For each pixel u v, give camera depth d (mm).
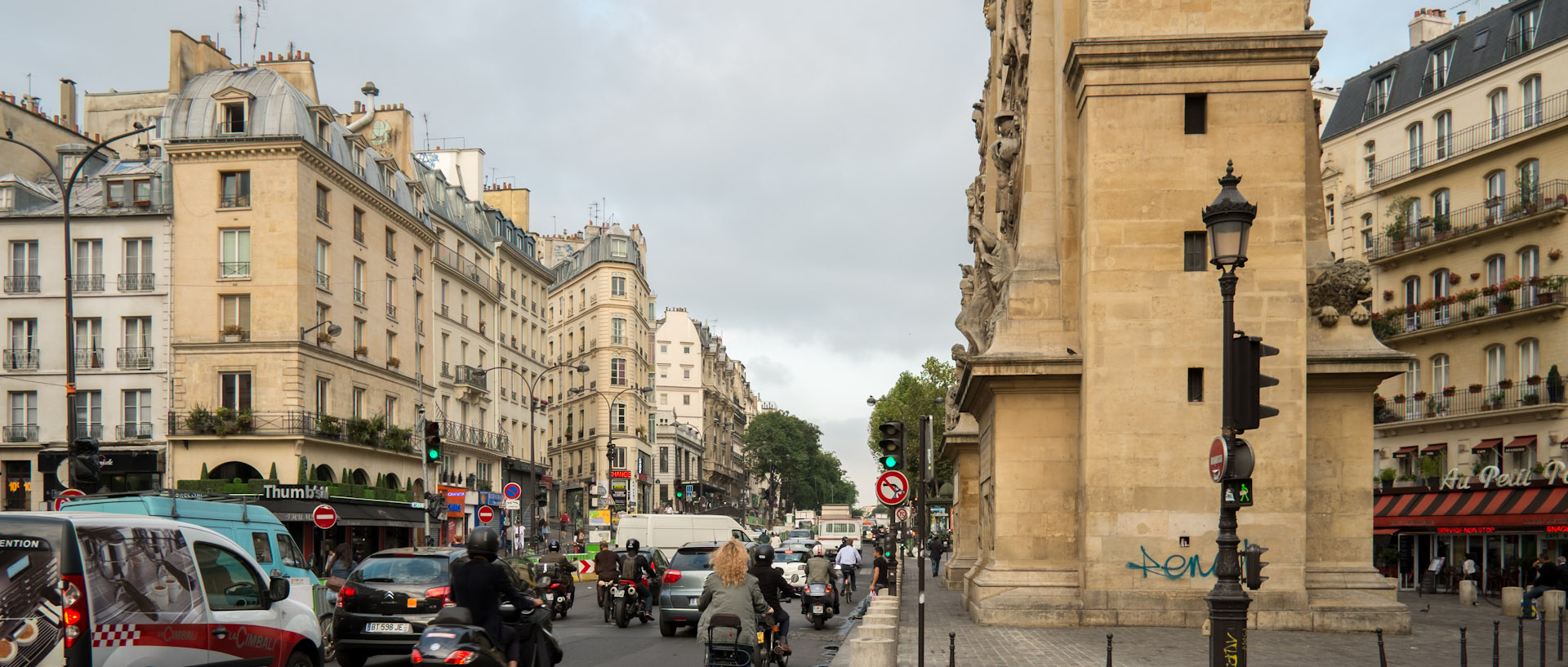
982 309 30188
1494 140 44156
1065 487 24516
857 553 39188
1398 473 48281
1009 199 28281
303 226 50000
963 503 39062
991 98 37938
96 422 49250
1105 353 23359
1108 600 23125
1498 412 42250
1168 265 23375
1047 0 26562
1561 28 41750
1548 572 28422
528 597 11547
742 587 13180
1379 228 50156
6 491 49031
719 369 160125
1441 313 46062
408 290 60750
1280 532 23000
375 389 56375
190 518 18562
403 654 16859
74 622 9688
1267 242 23312
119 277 49688
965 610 29000
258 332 49125
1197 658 18031
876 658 14766
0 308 49906
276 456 48562
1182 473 23141
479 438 69375
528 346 81188
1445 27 52719
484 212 74375
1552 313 40844
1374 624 22859
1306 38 23203
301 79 57438
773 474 151250
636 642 22531
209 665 11164
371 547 52906
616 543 46781
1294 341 23156
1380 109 50781
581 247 112688
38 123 56875
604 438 96625
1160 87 23484
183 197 49750
